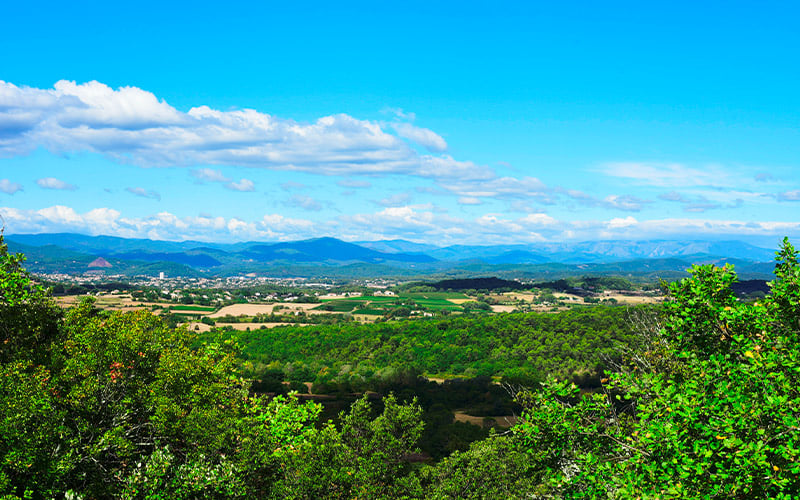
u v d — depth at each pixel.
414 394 85.75
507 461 28.75
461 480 28.86
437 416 71.75
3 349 25.03
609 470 12.40
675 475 10.90
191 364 24.91
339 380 93.00
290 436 25.78
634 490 10.86
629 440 12.85
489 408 77.00
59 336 27.66
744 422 10.23
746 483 9.81
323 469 22.61
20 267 27.27
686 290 14.33
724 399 11.21
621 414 14.73
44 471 17.16
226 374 28.75
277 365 102.06
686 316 13.93
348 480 23.97
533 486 26.06
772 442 10.59
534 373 82.19
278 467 22.39
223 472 19.55
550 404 13.73
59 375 21.66
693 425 10.94
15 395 17.30
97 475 19.53
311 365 103.31
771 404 10.38
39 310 27.95
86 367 21.47
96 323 25.86
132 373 23.45
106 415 21.05
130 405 21.80
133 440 22.42
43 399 18.03
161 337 28.12
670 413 11.80
